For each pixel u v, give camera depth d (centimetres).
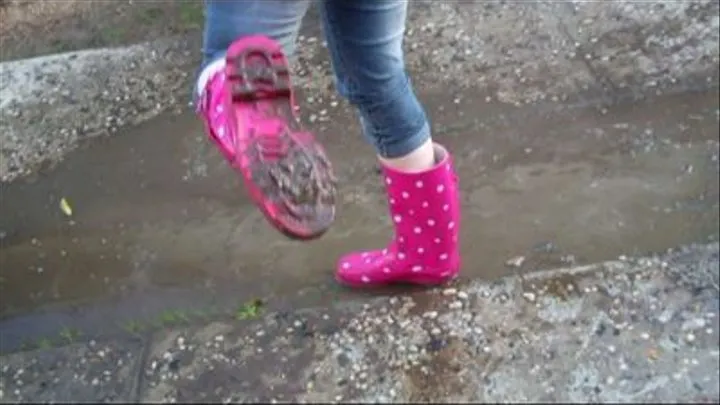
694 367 224
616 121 314
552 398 221
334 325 247
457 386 227
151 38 375
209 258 286
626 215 282
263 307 264
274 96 190
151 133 333
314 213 194
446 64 343
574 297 246
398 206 248
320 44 356
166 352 246
